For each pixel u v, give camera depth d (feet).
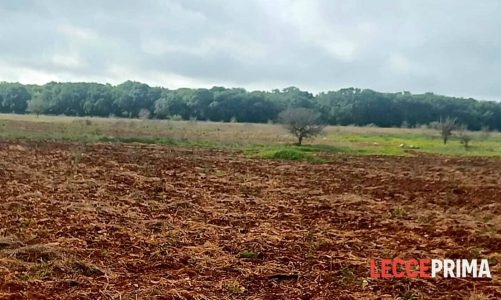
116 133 138.31
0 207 38.63
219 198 49.57
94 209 40.01
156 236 33.73
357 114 323.98
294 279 26.61
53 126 156.87
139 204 44.04
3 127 139.03
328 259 30.22
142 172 65.82
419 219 43.24
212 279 26.00
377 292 25.03
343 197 54.08
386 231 38.50
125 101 325.42
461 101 351.25
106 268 26.66
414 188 62.95
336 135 190.49
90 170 63.82
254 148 117.39
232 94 339.57
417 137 198.29
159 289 23.95
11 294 22.20
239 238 34.30
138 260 28.45
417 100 346.33
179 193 50.98
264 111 316.19
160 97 336.70
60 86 359.46
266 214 43.24
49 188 48.19
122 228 35.06
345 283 26.09
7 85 377.50
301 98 346.33
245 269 27.78
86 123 182.19
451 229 39.06
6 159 70.03
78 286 24.04
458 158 117.50
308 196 54.03
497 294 25.12
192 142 126.00
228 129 201.05
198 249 31.14
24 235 31.45
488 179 74.90
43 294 22.68
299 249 32.24
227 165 81.25
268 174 71.97
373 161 101.04
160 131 159.33
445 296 24.72
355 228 39.32
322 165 88.84
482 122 324.19
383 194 57.36
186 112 312.50
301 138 136.56
